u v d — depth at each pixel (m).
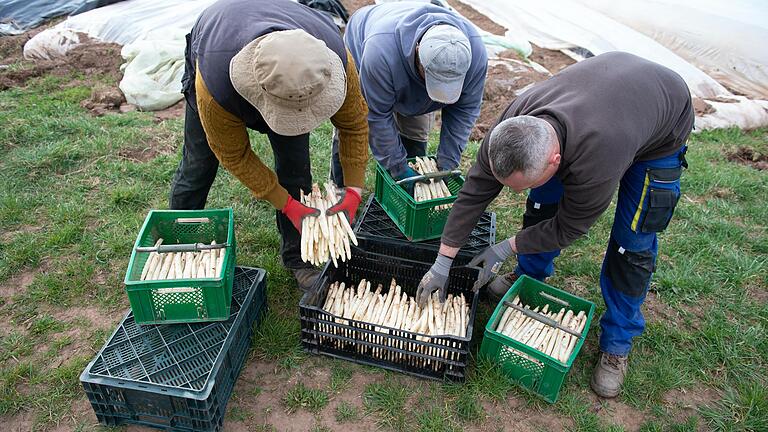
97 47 7.24
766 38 7.71
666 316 3.56
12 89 6.30
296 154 3.00
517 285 3.21
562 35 8.71
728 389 3.06
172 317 2.80
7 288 3.50
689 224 4.48
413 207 3.33
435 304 3.20
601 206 2.30
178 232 3.18
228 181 4.64
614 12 9.44
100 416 2.63
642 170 2.60
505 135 2.07
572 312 3.17
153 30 7.37
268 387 2.94
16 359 3.02
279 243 3.94
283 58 1.86
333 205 2.85
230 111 2.23
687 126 2.53
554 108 2.23
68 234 3.88
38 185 4.46
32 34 7.77
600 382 2.98
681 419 2.90
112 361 2.62
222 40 2.17
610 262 2.91
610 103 2.22
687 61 8.47
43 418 2.72
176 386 2.47
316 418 2.80
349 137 2.65
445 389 2.95
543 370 2.82
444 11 3.21
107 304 3.41
